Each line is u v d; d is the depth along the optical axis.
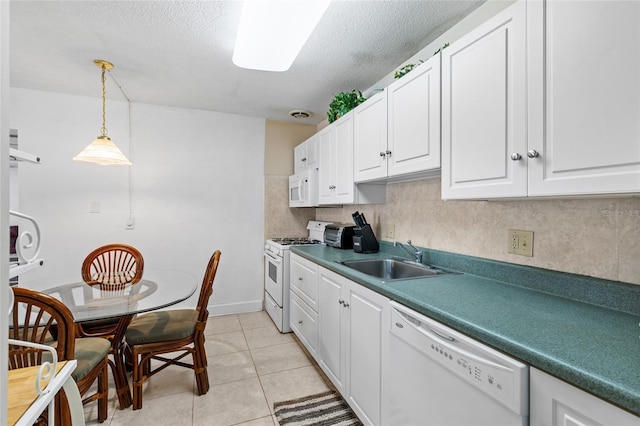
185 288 2.05
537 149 0.98
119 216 3.00
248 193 3.49
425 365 1.12
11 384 0.71
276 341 2.71
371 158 1.96
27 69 2.31
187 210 3.24
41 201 2.73
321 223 3.28
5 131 0.49
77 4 1.57
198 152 3.27
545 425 0.74
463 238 1.70
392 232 2.31
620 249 1.06
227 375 2.16
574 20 0.88
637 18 0.75
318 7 1.43
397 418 1.28
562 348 0.77
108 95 2.83
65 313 1.24
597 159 0.83
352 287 1.66
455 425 0.99
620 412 0.61
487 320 0.96
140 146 3.06
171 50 2.03
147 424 1.66
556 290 1.23
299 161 3.41
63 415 1.14
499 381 0.83
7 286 0.50
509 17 1.07
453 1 1.55
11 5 1.59
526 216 1.37
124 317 1.80
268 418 1.72
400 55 2.08
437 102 1.42
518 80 1.04
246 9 1.46
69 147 2.81
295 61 2.16
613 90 0.80
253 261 3.53
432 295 1.23
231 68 2.28
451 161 1.34
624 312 1.03
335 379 1.87
